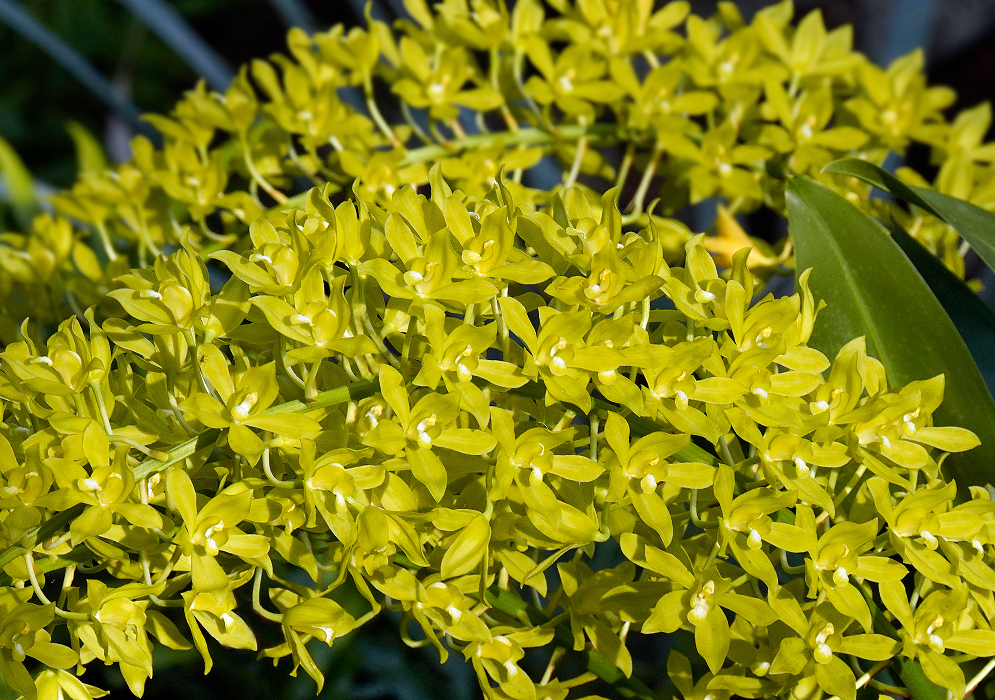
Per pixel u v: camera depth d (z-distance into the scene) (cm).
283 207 90
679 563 75
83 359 76
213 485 77
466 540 75
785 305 76
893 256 82
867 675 76
